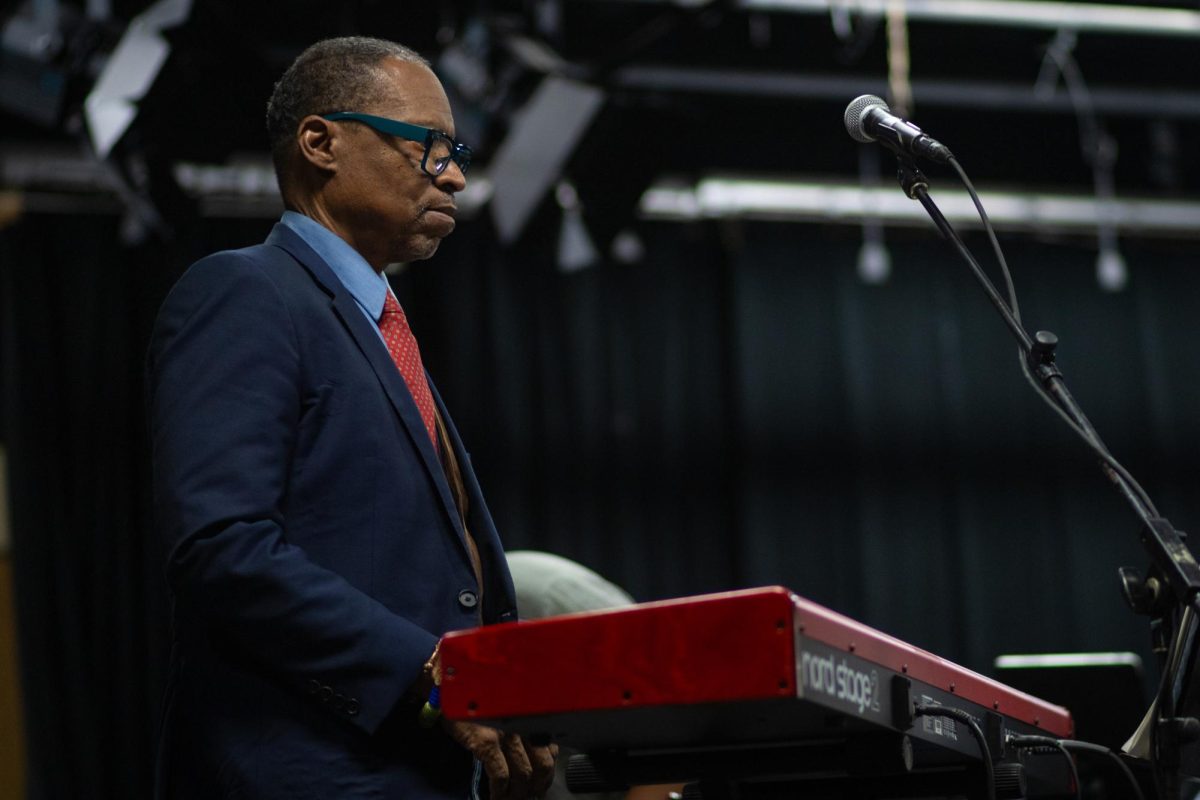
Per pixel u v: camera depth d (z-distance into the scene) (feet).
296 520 12.91
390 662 12.27
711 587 48.57
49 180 44.01
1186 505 52.11
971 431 51.26
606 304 49.16
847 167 48.42
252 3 35.60
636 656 10.18
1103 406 52.13
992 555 50.72
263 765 12.53
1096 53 45.75
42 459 42.96
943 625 49.93
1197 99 46.98
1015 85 45.27
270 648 12.34
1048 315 52.19
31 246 43.96
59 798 41.14
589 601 20.10
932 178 48.96
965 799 13.00
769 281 50.52
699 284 50.31
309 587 12.24
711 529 48.96
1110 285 50.49
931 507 50.57
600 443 48.32
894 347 51.16
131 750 41.96
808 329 50.60
